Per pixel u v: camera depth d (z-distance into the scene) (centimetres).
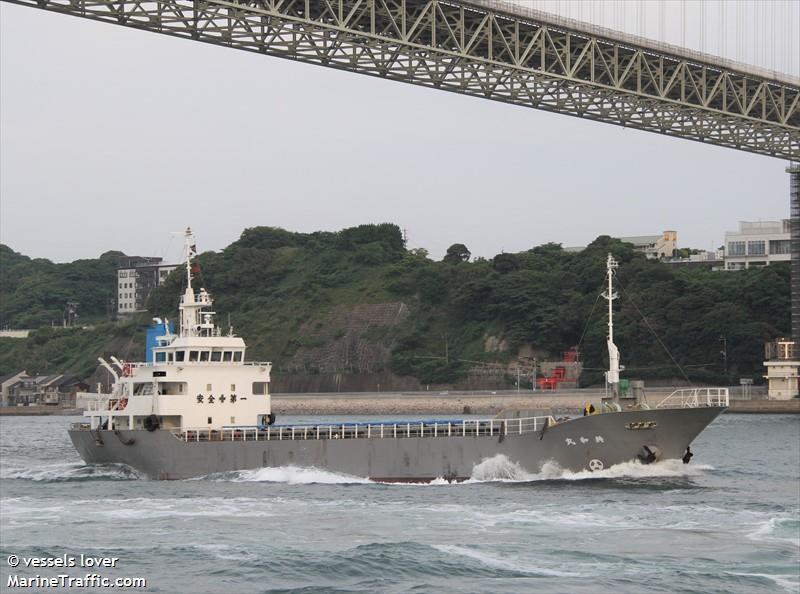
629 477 13912
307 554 10231
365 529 11300
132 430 15550
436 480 14050
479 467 13950
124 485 14812
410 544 10512
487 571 9694
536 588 9212
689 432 13838
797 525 11406
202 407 15512
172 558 10219
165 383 15538
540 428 13725
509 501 12625
